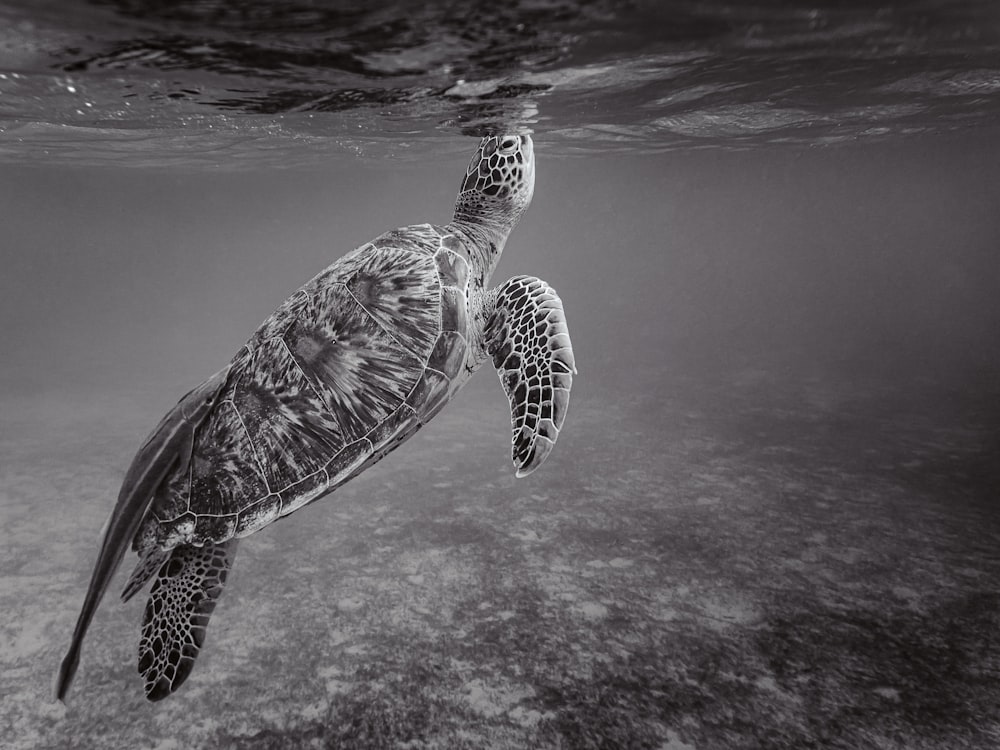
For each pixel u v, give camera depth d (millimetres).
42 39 3221
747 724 4074
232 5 2627
